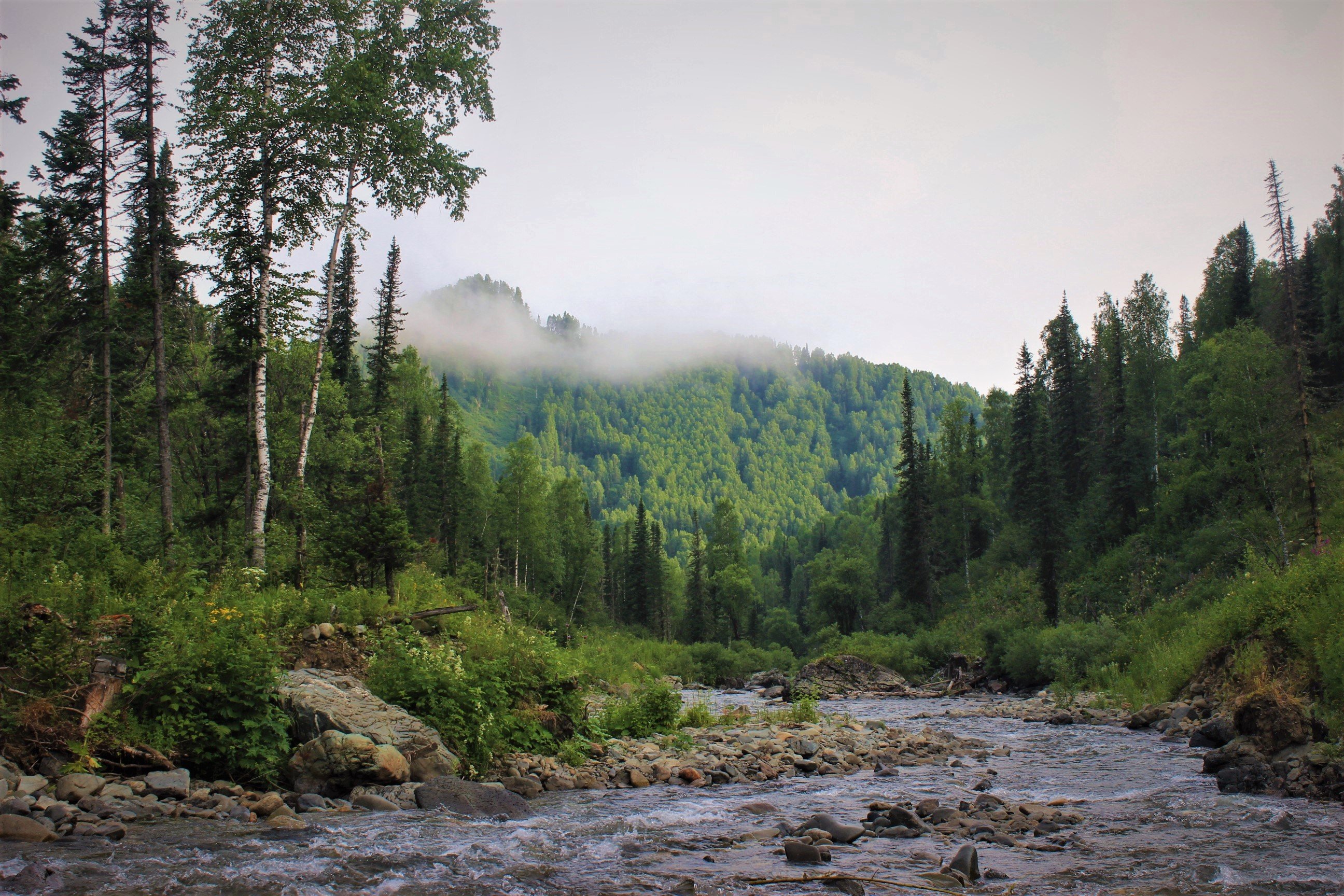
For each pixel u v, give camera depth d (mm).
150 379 32812
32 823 7988
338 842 8430
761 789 13070
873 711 32688
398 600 17922
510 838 9008
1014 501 70312
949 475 81562
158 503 33500
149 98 26141
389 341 49125
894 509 97562
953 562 76125
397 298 49969
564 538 88688
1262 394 45938
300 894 6738
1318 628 18438
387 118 24953
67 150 25578
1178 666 25281
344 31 25547
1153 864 8117
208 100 24062
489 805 10586
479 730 12930
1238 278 75312
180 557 20656
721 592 99188
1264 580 23141
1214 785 13109
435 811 10172
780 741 17922
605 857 8336
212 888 6770
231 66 24172
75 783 9211
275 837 8477
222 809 9406
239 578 17156
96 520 22766
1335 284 65875
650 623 96375
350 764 10711
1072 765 15617
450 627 16844
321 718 11367
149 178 26141
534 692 15805
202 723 10695
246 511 25906
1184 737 19391
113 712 10297
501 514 74000
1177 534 54469
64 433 24438
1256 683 18375
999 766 15711
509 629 17844
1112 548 59312
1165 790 12703
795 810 11266
